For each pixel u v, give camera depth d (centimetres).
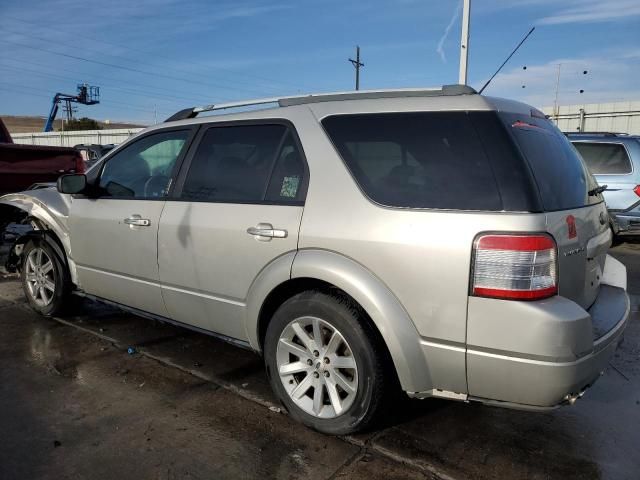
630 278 721
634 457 294
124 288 423
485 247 250
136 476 273
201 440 305
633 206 889
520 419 333
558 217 262
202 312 367
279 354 319
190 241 361
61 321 507
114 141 3581
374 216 281
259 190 336
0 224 670
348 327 287
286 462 285
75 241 459
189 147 385
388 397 294
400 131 289
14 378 383
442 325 262
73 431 314
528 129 286
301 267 298
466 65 1356
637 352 450
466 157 268
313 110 326
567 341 241
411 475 275
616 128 2417
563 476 275
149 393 362
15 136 4103
